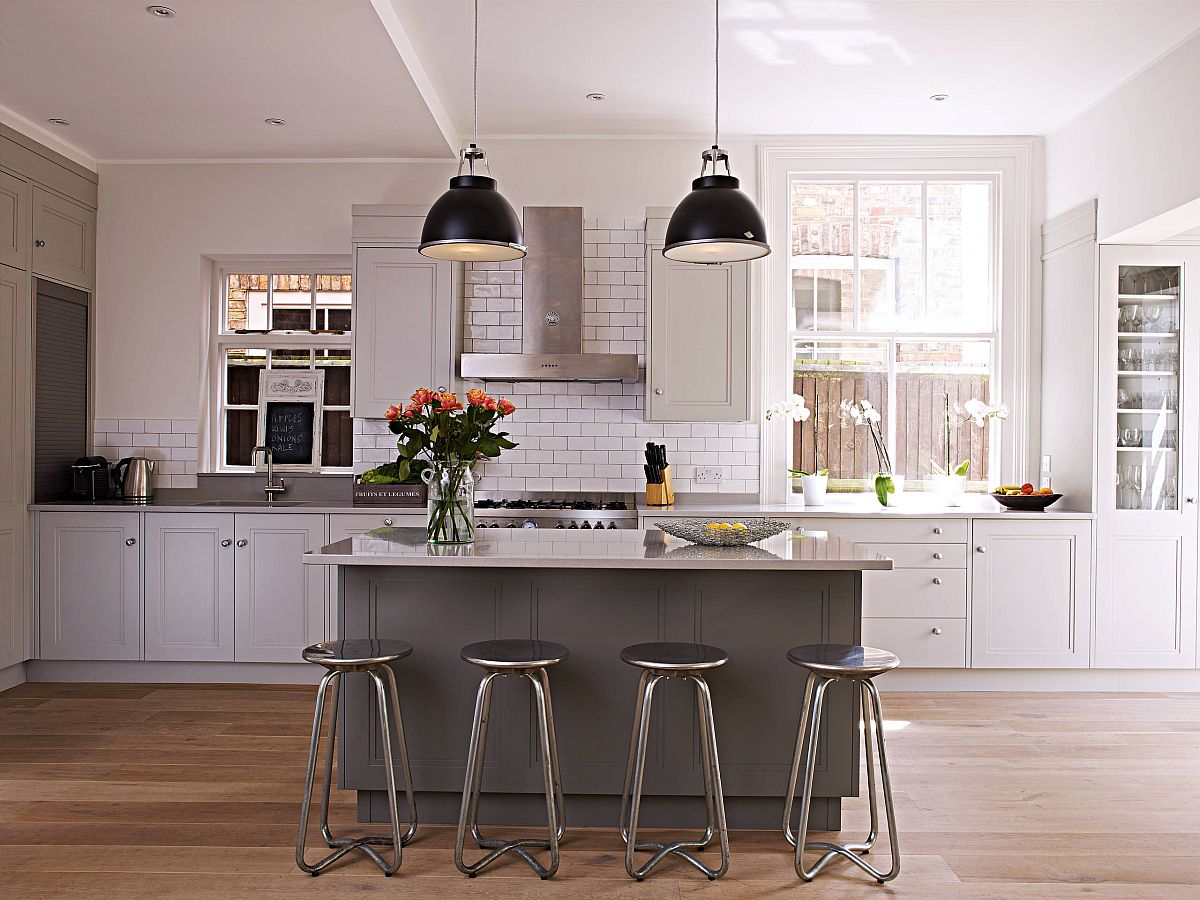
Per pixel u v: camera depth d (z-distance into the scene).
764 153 5.69
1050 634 5.13
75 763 3.91
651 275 5.34
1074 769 3.91
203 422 5.79
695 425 5.71
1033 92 5.00
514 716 3.29
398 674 3.30
